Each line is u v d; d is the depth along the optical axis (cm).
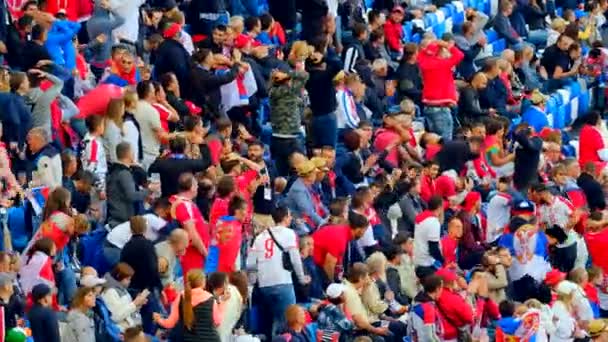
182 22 10000
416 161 10169
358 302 8600
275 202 9250
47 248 8031
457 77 11944
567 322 9212
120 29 9950
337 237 8912
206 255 8506
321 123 9919
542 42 13212
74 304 7806
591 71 12688
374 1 12244
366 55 11175
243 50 10225
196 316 8000
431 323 8619
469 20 12281
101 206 8694
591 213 10031
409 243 9156
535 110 11819
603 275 9781
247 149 9556
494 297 9319
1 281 7769
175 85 9469
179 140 8756
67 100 8988
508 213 9988
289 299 8588
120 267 8000
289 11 11150
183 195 8488
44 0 9888
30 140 8612
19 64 9350
